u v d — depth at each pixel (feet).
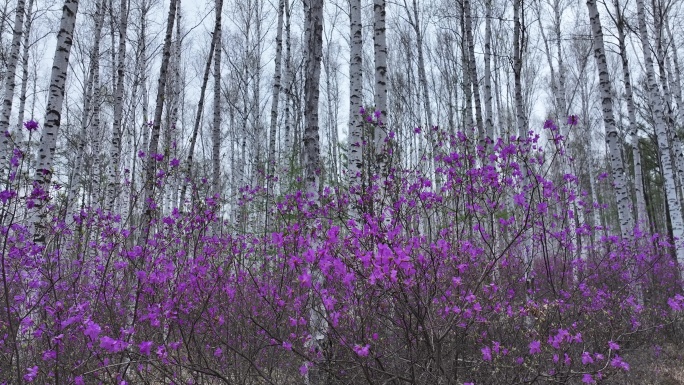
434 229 15.39
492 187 13.87
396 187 14.25
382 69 19.49
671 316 20.01
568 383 12.23
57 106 16.94
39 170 16.17
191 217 15.40
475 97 29.35
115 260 15.12
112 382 10.08
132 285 12.99
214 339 11.93
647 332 19.12
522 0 26.09
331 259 9.66
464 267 11.04
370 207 13.84
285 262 12.50
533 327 12.80
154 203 16.97
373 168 17.80
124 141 61.41
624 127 64.75
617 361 10.40
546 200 13.91
